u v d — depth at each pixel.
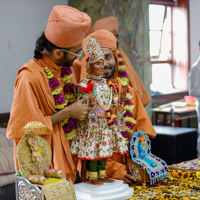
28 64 2.39
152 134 2.90
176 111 6.82
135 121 2.84
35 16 4.79
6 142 3.99
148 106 5.83
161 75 8.29
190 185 2.62
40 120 2.26
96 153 2.37
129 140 2.82
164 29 8.27
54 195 2.00
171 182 2.74
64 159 2.44
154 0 7.80
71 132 2.48
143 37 5.68
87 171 2.45
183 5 8.21
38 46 2.42
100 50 2.41
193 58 8.37
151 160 2.73
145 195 2.46
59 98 2.41
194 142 4.79
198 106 5.76
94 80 2.44
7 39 4.57
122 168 2.67
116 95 2.50
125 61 4.36
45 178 2.03
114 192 2.35
